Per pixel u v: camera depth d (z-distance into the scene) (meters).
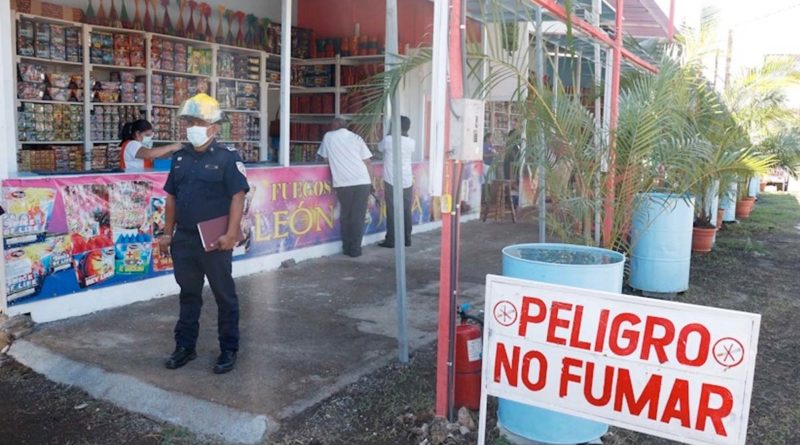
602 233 6.05
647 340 3.00
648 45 9.98
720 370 2.85
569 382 3.20
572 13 5.48
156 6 8.88
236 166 4.51
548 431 3.65
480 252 9.09
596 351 3.12
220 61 9.52
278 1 10.64
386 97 4.76
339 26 10.70
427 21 10.12
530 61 6.50
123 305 6.01
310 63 10.70
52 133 7.91
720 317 2.84
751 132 10.21
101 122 8.38
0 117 5.06
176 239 4.56
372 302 6.44
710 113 8.47
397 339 5.38
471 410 4.09
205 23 9.45
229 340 4.58
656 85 6.05
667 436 2.98
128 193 5.98
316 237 8.30
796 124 10.79
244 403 4.08
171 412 4.07
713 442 2.89
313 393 4.27
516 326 3.31
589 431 3.70
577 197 5.74
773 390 4.75
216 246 4.43
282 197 7.71
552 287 3.20
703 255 9.81
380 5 10.40
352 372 4.64
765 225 13.45
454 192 3.73
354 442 3.80
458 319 4.30
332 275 7.46
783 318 6.55
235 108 9.73
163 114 8.93
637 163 5.89
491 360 3.40
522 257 4.09
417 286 7.10
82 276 5.68
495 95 6.84
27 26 7.56
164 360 4.74
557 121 5.59
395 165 4.70
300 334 5.44
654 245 7.25
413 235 10.11
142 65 8.64
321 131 10.95
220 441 3.80
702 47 8.45
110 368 4.57
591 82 8.40
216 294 4.54
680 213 7.16
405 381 4.55
